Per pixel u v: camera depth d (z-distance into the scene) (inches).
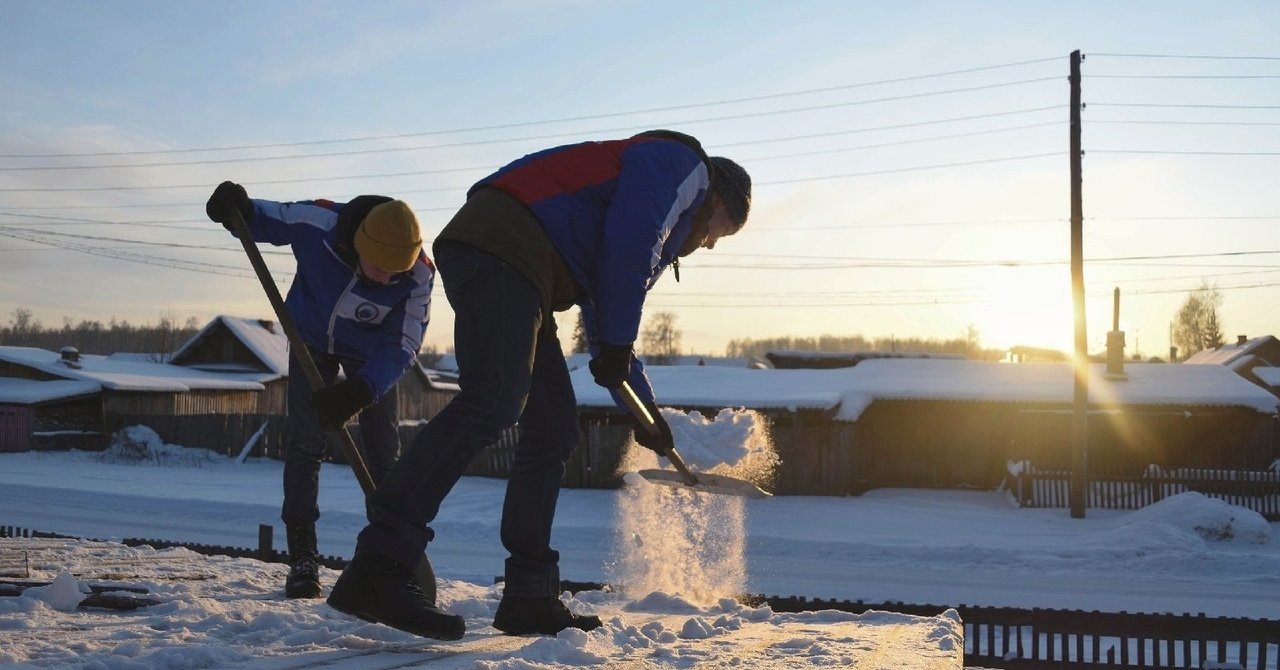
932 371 1302.9
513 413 103.9
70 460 1466.5
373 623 108.0
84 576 154.3
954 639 128.6
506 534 118.3
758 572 665.6
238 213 136.6
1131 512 961.5
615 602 180.4
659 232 108.0
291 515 155.5
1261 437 1136.2
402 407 2162.9
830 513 960.9
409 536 98.9
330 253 151.6
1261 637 304.7
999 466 1195.9
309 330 156.9
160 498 1016.2
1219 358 2113.7
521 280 103.6
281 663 89.5
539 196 106.7
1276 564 707.4
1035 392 1186.0
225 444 1531.7
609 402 1127.6
